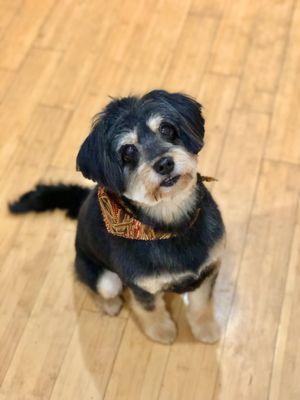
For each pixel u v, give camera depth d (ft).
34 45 3.33
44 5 3.48
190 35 3.28
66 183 2.70
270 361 2.27
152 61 3.20
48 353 2.36
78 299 2.49
